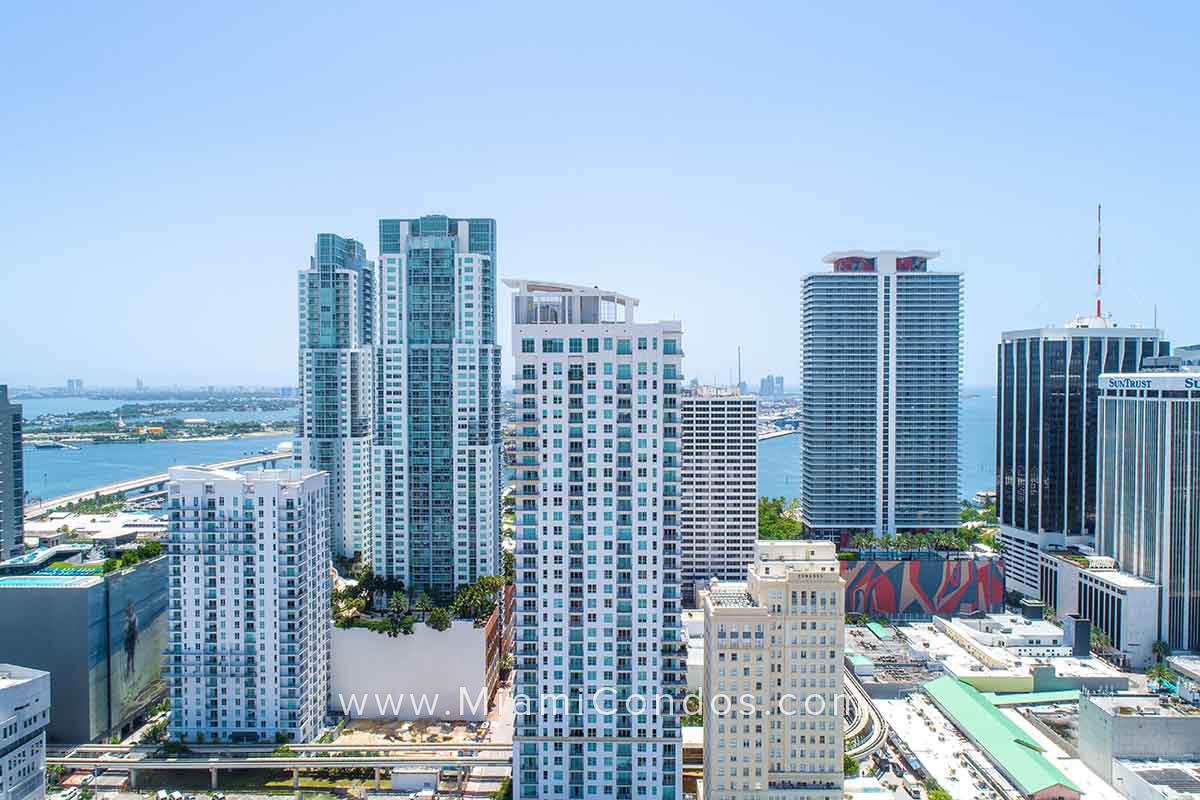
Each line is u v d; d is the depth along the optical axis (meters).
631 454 180.12
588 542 180.88
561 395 180.12
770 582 189.88
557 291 183.00
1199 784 193.50
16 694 165.75
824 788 190.62
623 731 182.50
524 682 182.38
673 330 180.00
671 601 181.00
